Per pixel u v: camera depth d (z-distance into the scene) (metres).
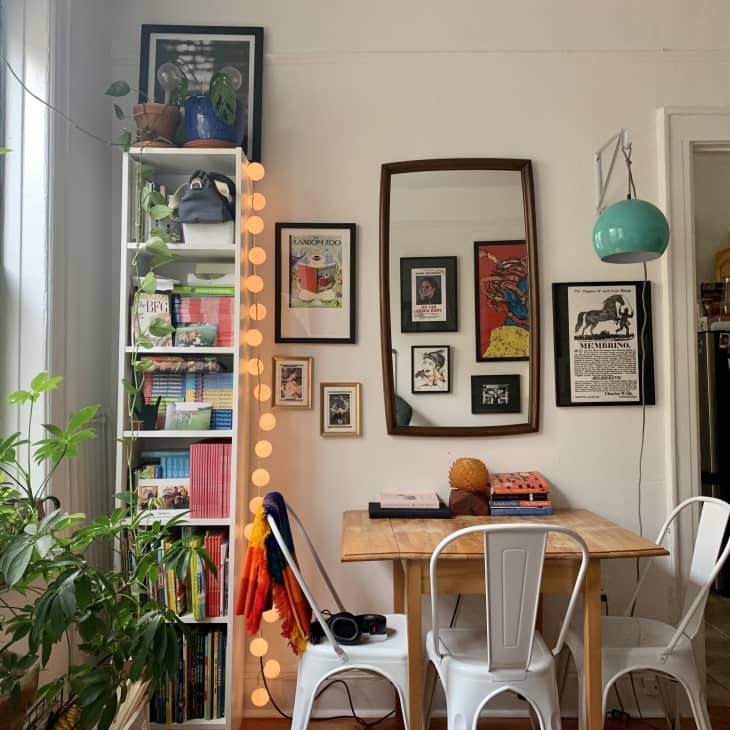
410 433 2.42
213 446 2.18
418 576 1.82
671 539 2.40
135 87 2.51
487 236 2.46
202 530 2.28
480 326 2.45
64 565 1.38
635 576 2.41
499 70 2.51
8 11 2.02
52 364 1.99
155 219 2.15
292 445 2.44
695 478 2.42
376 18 2.52
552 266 2.48
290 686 2.38
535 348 2.43
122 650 1.46
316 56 2.50
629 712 2.39
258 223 2.36
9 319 1.97
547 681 1.74
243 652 2.34
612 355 2.46
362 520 2.21
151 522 2.15
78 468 2.14
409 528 2.08
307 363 2.45
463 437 2.44
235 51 2.49
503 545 1.67
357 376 2.46
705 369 4.01
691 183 2.47
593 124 2.50
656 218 2.07
